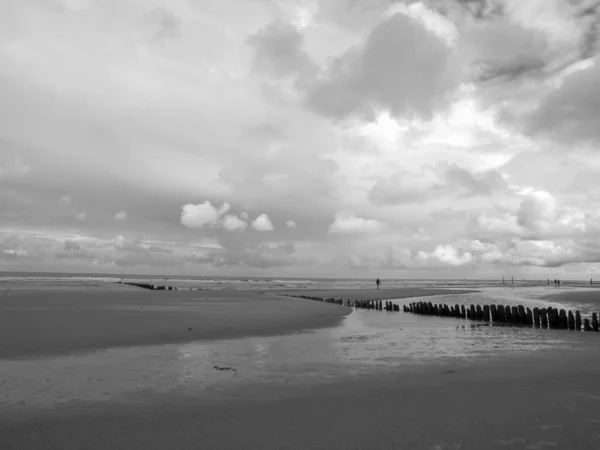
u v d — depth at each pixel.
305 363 9.07
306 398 6.44
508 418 5.46
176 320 16.84
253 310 22.17
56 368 8.54
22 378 7.71
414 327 16.84
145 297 32.41
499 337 13.72
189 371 8.30
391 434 4.93
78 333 13.01
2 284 59.09
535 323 17.62
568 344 12.14
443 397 6.46
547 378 7.68
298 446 4.61
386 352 10.48
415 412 5.74
